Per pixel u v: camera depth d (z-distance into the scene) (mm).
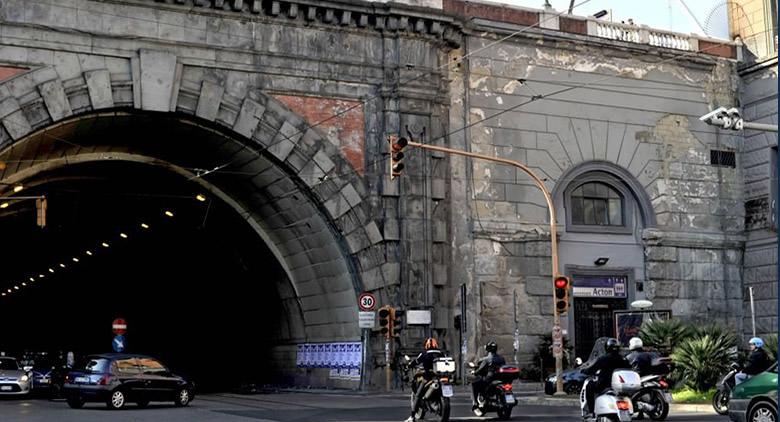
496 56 54750
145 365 38531
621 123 57938
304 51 49469
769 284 58688
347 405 39156
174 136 49312
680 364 36500
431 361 28250
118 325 64188
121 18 45625
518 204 54250
